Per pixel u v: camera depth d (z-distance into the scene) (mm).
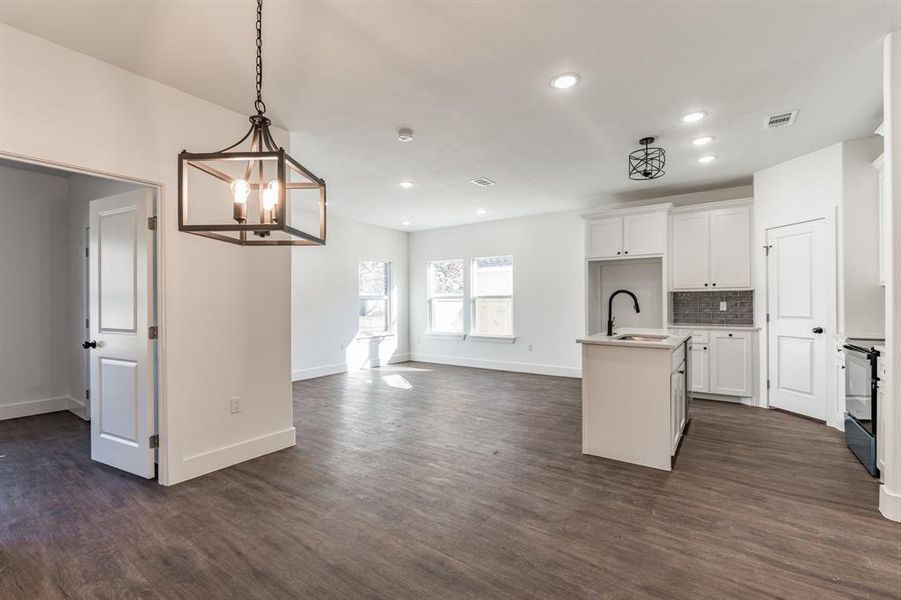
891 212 2307
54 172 4809
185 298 2904
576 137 3709
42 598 1775
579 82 2789
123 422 3051
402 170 4613
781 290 4543
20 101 2191
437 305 8406
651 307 6020
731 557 1998
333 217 7148
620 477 2912
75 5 2002
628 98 3010
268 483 2854
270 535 2225
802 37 2312
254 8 2045
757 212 4797
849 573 1874
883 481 2580
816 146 3979
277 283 3502
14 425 4285
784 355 4535
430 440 3732
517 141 3793
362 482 2867
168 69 2604
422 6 2041
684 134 3666
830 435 3781
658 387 3061
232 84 2789
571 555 2029
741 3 2041
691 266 5359
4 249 4543
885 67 2324
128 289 2992
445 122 3391
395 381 6480
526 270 7215
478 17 2131
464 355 7949
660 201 5836
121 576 1905
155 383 2928
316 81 2754
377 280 8117
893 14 2131
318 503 2572
